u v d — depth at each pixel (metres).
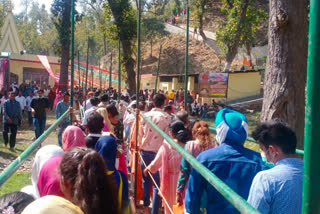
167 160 4.35
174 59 42.12
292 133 2.27
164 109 6.29
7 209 1.77
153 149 5.37
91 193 1.71
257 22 26.45
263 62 33.97
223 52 28.31
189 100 22.97
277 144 2.24
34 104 10.49
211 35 45.75
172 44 45.44
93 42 67.75
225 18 48.06
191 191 2.55
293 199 2.01
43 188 2.54
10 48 38.62
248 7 26.02
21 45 39.44
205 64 39.09
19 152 10.05
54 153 2.88
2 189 6.39
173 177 4.36
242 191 2.44
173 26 51.62
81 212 1.61
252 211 1.29
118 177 3.52
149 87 35.06
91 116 4.30
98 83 36.88
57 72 35.47
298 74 4.84
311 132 1.01
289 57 4.81
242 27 25.84
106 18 24.22
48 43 83.94
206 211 2.54
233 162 2.50
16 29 38.69
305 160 1.04
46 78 35.03
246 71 24.30
